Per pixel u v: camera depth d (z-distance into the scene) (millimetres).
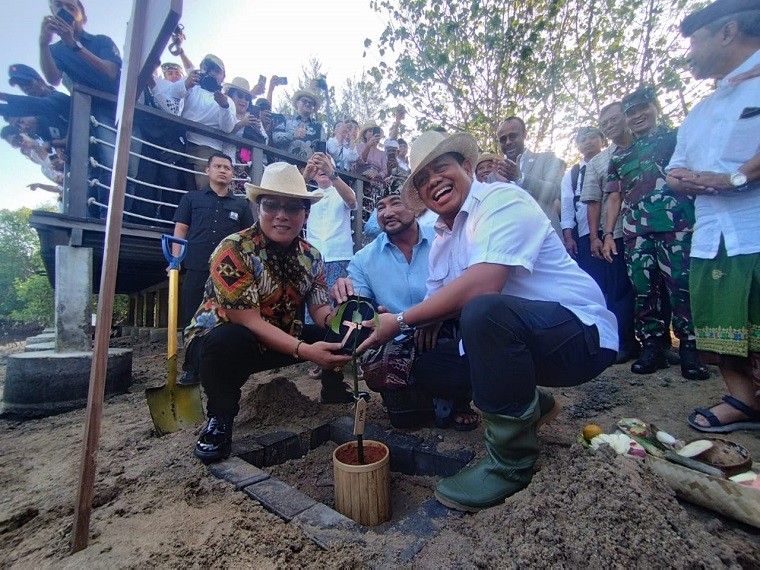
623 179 3248
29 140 5520
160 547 1286
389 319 1686
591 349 1626
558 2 5645
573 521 1170
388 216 2514
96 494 1604
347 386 3047
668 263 2953
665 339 3500
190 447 2020
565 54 6211
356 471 1567
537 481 1391
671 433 2045
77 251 3346
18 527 1485
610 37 5938
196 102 4383
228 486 1654
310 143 5453
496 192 1693
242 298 1905
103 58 3703
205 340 1868
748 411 1987
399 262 2621
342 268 3861
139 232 3873
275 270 2098
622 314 3588
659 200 2973
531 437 1482
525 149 4113
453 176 1784
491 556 1133
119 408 2900
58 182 5957
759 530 1232
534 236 1631
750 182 1816
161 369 4297
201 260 3385
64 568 1205
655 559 1031
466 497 1428
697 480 1328
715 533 1207
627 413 2361
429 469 1980
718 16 1952
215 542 1306
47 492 1709
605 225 3508
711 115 2039
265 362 2205
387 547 1244
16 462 2062
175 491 1636
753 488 1218
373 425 2383
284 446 2152
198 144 4461
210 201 3479
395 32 6836
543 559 1087
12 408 2787
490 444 1496
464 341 1498
